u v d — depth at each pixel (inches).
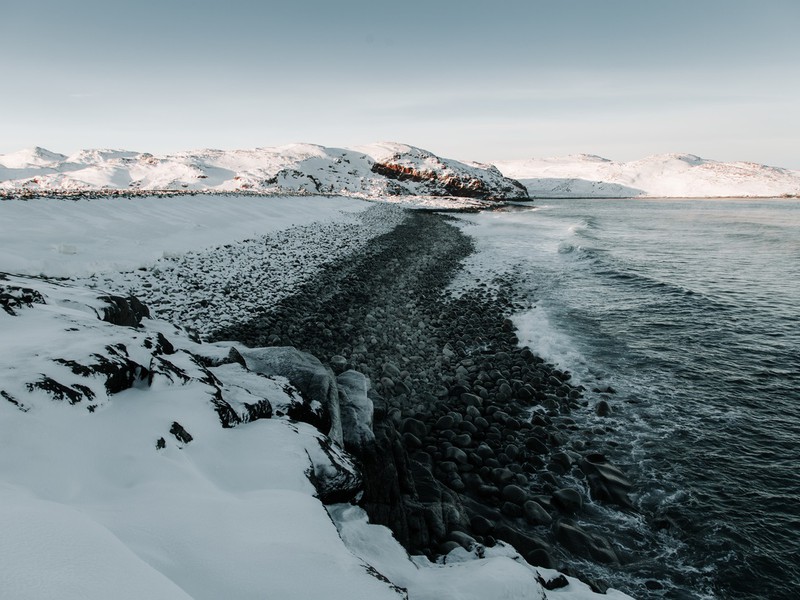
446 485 324.8
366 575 111.6
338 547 122.3
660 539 287.3
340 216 1475.1
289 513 129.0
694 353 557.0
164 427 152.8
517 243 1432.1
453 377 491.5
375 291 744.3
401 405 418.9
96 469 124.5
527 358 547.2
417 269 957.8
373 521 236.5
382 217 1691.7
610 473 338.3
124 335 192.5
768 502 312.5
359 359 491.2
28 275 449.7
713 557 270.8
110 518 103.7
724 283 911.7
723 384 478.0
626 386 477.1
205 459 155.5
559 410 434.3
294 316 557.9
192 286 557.6
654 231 1877.5
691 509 307.3
